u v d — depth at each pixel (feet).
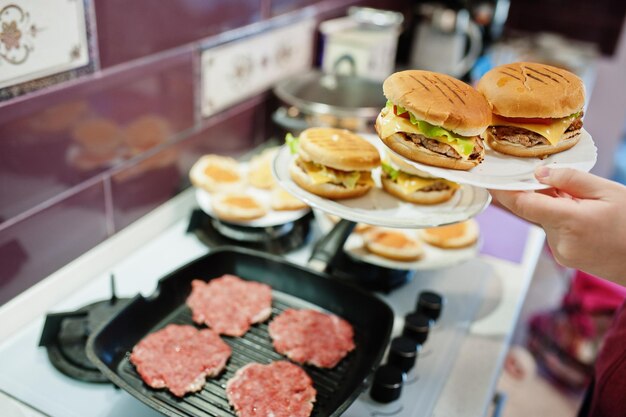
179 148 4.42
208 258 3.68
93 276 3.81
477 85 3.14
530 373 6.13
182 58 4.15
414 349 3.20
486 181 2.65
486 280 4.21
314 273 3.59
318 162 3.18
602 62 10.11
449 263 3.94
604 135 10.78
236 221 4.18
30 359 3.11
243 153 5.37
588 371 5.90
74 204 3.56
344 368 3.14
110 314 3.35
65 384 2.97
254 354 3.19
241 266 3.79
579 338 5.92
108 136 3.68
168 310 3.43
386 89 2.93
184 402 2.81
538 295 7.61
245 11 4.75
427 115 2.71
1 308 3.24
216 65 4.57
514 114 2.83
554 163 2.85
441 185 3.25
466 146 2.73
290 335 3.27
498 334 3.69
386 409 3.02
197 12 4.17
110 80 3.55
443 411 3.08
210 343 3.16
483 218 5.09
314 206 3.08
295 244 4.27
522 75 2.96
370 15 6.61
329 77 5.26
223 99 4.79
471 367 3.41
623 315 3.16
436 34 7.88
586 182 2.40
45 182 3.31
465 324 3.73
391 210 3.17
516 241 4.78
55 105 3.21
